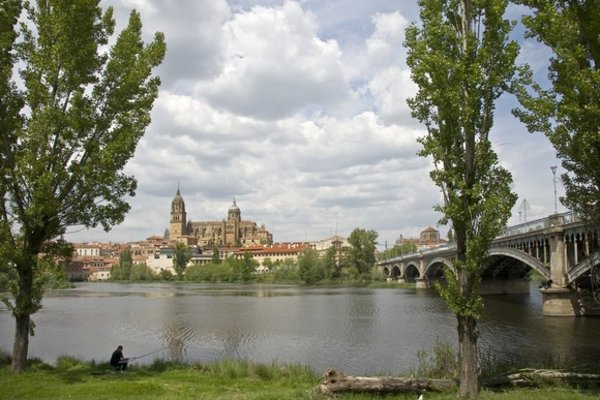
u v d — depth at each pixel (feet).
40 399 62.75
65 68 84.33
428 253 431.43
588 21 67.82
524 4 72.84
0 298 86.17
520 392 65.41
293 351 138.82
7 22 85.97
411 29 67.77
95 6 86.33
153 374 86.48
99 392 67.41
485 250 63.72
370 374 106.11
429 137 65.77
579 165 71.46
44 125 80.84
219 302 326.44
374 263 634.43
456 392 66.80
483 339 147.33
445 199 66.44
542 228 203.00
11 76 86.48
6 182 81.66
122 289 556.10
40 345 153.28
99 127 86.79
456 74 63.26
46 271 90.17
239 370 89.20
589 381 72.49
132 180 91.71
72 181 84.69
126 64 88.12
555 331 159.94
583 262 172.55
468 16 66.44
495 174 65.31
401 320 207.00
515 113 72.69
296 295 392.47
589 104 64.95
